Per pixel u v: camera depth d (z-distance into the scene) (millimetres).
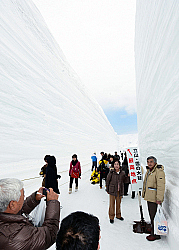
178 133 2336
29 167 5793
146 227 2928
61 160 9172
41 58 12070
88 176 8711
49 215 1104
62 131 11672
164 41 3062
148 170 2836
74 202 4336
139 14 6633
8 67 7180
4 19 8383
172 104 2633
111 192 3229
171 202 2387
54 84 13188
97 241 639
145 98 5926
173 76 2553
